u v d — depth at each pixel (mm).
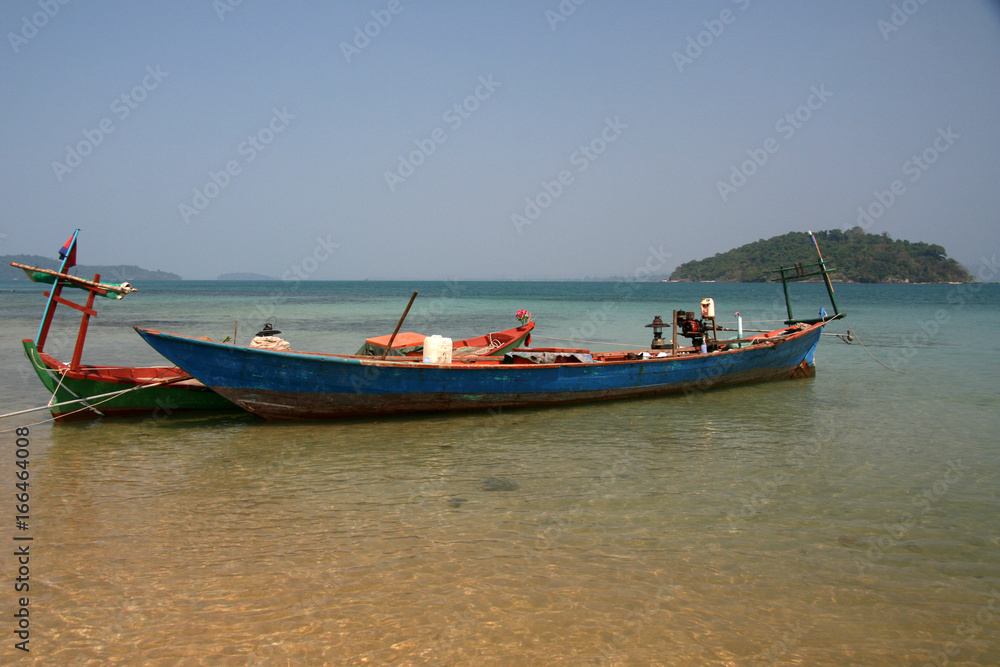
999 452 10422
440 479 9000
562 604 5605
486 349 14961
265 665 4738
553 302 68250
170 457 9977
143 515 7594
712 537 7020
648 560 6449
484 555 6535
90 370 11938
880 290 111125
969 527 7324
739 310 52469
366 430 11773
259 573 6117
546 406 13812
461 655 4871
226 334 29516
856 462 9883
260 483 8789
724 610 5531
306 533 7070
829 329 34250
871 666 4793
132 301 64688
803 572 6219
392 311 50188
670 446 10836
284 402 11703
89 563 6305
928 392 15953
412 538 6945
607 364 14148
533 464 9766
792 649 4984
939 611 5539
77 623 5262
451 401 12781
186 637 5074
